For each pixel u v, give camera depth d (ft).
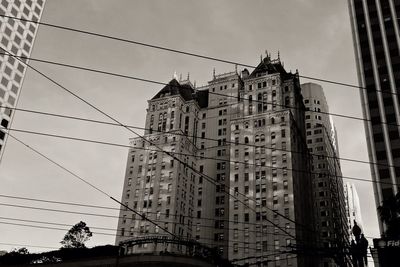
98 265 163.02
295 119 403.13
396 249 130.00
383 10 361.71
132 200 383.04
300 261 310.24
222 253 360.69
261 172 354.95
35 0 410.11
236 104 430.61
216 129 427.74
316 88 547.08
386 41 345.72
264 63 428.97
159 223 361.51
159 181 382.22
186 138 406.41
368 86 332.80
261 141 371.15
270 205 337.72
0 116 351.25
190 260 162.20
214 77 471.21
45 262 174.40
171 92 440.04
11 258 180.55
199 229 380.58
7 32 374.43
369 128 314.76
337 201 534.37
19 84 377.50
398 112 309.83
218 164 406.21
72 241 269.85
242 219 341.41
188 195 390.01
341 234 533.55
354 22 370.94
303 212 359.87
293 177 345.92
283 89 410.52
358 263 117.60
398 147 296.10
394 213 160.45
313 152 499.10
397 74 326.44
